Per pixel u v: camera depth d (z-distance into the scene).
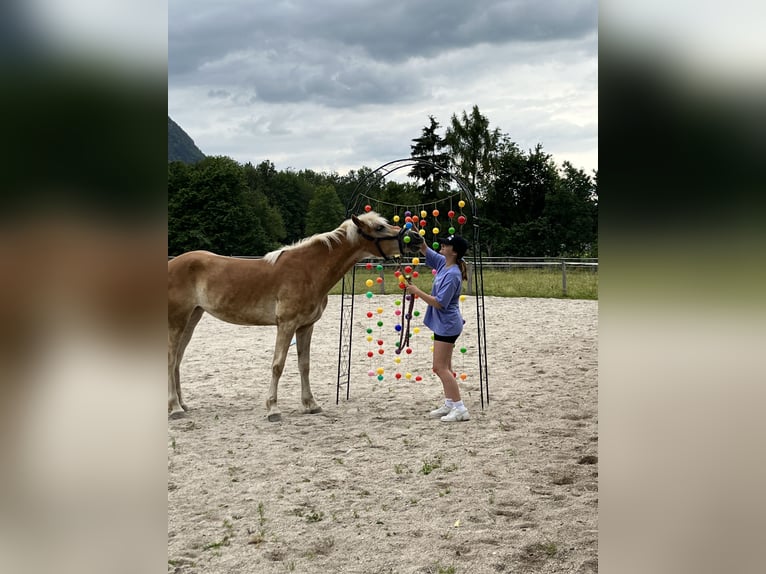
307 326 5.81
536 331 10.34
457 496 3.75
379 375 6.59
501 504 3.62
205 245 40.28
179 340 5.74
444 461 4.41
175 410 5.70
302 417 5.71
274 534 3.27
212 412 5.92
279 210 62.44
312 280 5.63
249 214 41.31
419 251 5.75
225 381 7.28
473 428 5.24
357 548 3.11
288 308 5.56
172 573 2.86
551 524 3.32
